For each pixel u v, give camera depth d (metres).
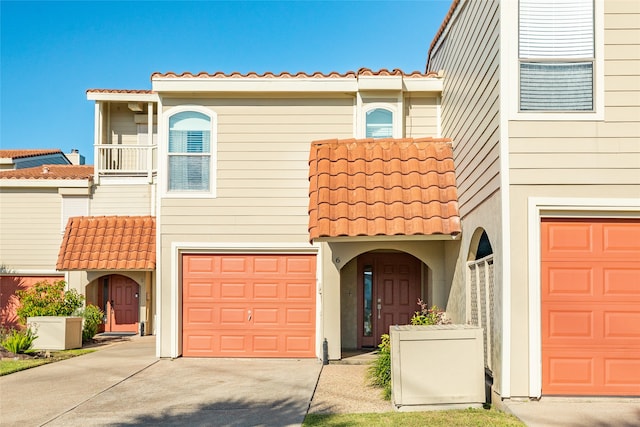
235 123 12.78
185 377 10.54
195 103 12.77
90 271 17.61
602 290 7.36
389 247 12.02
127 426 7.41
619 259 7.38
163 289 12.58
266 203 12.65
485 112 8.41
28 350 13.83
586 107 7.46
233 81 12.59
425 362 7.61
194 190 12.71
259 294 12.62
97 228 16.69
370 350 13.41
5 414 8.02
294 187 12.67
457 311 10.52
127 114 19.48
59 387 9.77
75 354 13.54
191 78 12.55
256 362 12.12
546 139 7.41
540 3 7.57
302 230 12.57
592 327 7.33
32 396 9.10
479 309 8.95
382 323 13.91
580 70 7.49
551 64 7.52
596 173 7.35
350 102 12.90
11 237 19.53
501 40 7.54
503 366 7.25
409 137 13.05
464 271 9.87
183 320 12.66
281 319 12.58
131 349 14.37
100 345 15.52
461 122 10.43
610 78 7.43
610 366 7.29
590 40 7.50
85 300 17.58
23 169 22.94
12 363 12.02
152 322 17.78
